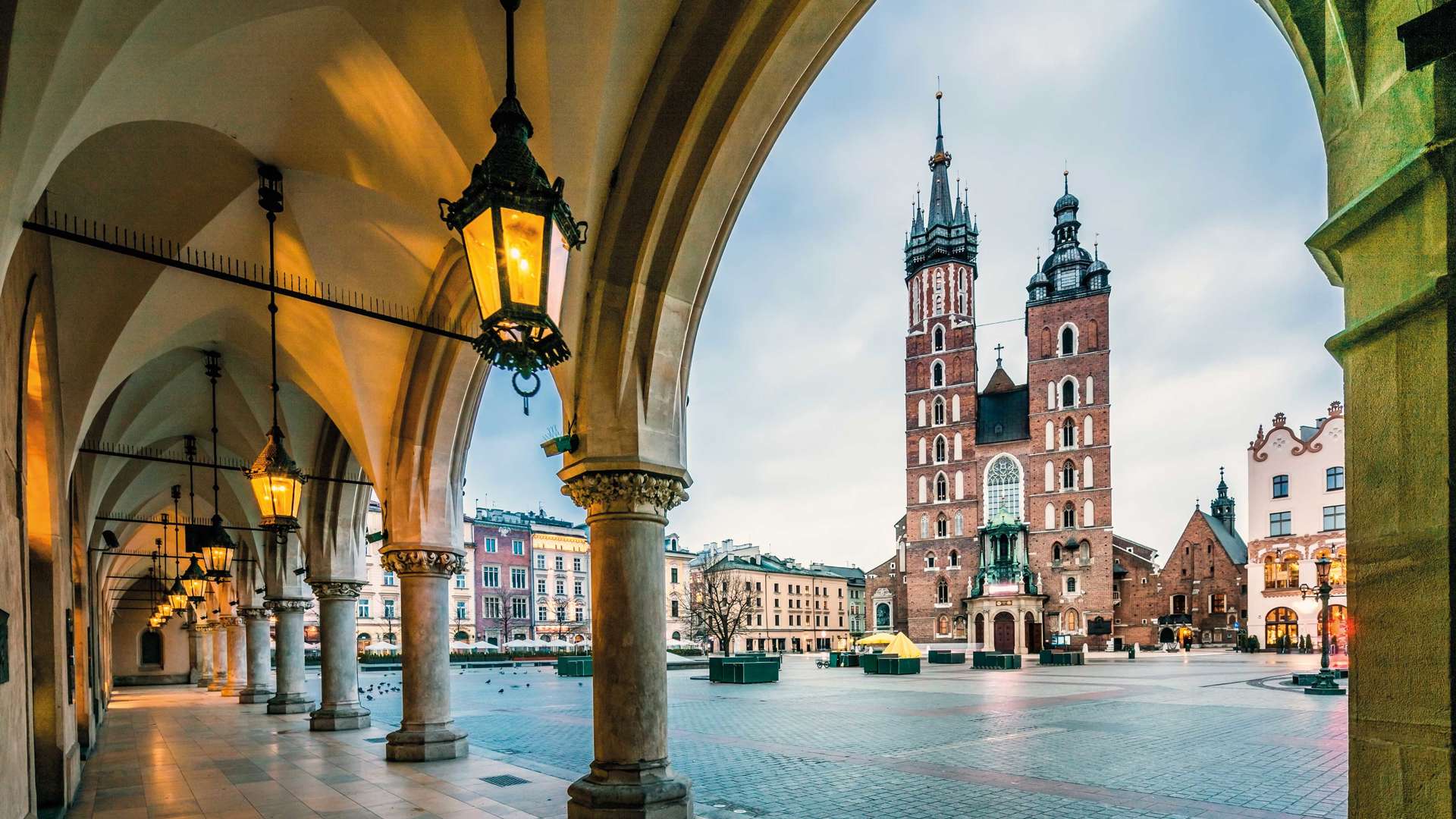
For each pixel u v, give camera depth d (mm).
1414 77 1977
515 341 4141
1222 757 11812
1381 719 2000
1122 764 11328
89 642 15789
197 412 17125
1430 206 1919
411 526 11672
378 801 8758
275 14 6480
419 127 7508
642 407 7098
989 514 70625
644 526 7078
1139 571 73125
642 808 6438
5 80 3744
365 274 10789
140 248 9711
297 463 16391
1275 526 56344
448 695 11969
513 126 4309
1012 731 15102
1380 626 2033
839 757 12258
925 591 72312
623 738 6746
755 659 33406
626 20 6262
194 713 20891
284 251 10656
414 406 11719
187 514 25922
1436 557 1891
